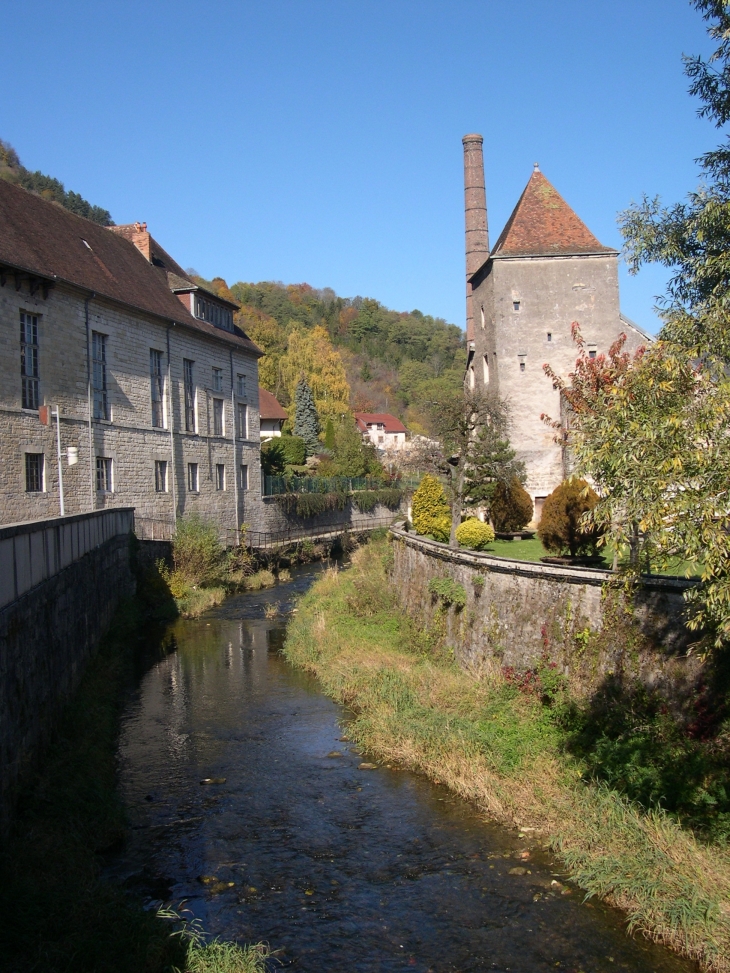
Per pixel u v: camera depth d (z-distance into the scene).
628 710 11.41
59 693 13.02
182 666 19.95
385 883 8.99
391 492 62.81
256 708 16.11
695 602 8.50
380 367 126.06
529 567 14.42
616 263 33.75
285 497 47.56
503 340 33.59
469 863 9.40
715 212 10.15
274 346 96.75
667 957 7.57
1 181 29.11
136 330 32.50
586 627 12.96
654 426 7.70
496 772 11.65
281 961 7.54
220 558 33.88
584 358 24.53
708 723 10.21
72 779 10.66
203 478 38.47
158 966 7.20
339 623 22.62
